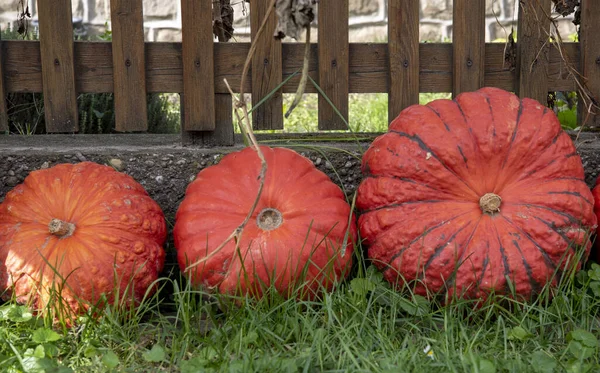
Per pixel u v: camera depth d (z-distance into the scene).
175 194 3.60
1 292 3.00
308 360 2.50
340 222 3.11
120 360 2.74
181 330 2.85
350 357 2.52
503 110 3.11
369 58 3.71
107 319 2.88
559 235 2.99
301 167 3.22
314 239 3.03
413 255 3.00
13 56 3.56
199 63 3.60
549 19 3.71
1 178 3.50
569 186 3.06
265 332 2.81
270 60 3.65
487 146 3.03
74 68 3.56
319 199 3.13
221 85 3.66
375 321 2.88
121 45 3.56
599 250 3.36
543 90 3.80
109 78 3.62
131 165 3.56
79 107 5.14
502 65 3.81
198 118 3.64
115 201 3.08
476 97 3.16
